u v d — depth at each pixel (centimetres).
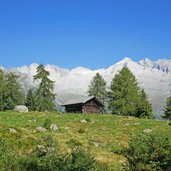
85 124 6931
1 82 12075
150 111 10631
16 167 2633
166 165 2984
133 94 11425
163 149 2992
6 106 12225
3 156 2628
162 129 6831
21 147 3659
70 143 4434
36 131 5156
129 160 3056
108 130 6475
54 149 3059
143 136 3125
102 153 4278
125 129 6644
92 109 10506
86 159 2586
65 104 10619
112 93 11512
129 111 11306
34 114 7669
